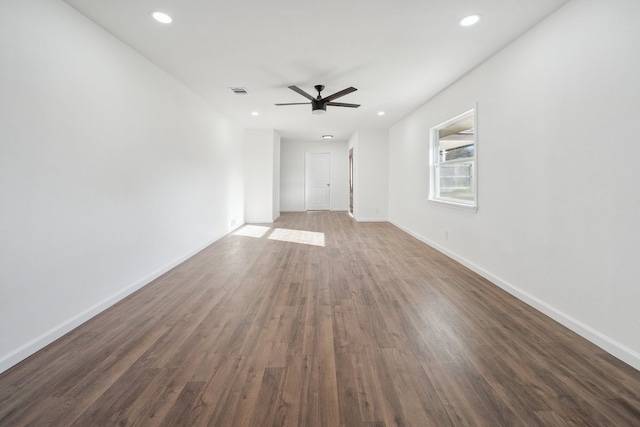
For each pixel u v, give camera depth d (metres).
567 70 2.25
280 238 5.71
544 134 2.49
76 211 2.31
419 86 4.17
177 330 2.26
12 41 1.82
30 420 1.40
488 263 3.36
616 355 1.88
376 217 7.79
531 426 1.36
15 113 1.84
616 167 1.89
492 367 1.80
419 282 3.30
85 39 2.39
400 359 1.89
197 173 4.53
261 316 2.49
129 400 1.53
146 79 3.22
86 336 2.16
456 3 2.27
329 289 3.10
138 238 3.11
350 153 9.25
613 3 1.89
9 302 1.81
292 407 1.49
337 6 2.31
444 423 1.38
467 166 4.12
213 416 1.43
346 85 4.10
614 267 1.91
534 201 2.62
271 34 2.73
